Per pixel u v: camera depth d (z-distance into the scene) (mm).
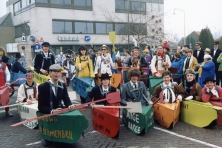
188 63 10211
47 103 5125
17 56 10469
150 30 26047
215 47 11344
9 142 5605
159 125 6504
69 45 32844
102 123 5734
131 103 5383
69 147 5172
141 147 5109
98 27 34281
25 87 6887
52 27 31781
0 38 36250
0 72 7641
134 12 32688
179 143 5281
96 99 6227
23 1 33531
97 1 33938
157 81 8352
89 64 8945
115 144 5301
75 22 33031
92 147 5156
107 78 6219
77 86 9039
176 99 6711
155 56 8766
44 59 8102
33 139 5742
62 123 4836
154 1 36000
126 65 13297
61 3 32094
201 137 5613
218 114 6344
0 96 7309
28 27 32812
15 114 8055
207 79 6641
